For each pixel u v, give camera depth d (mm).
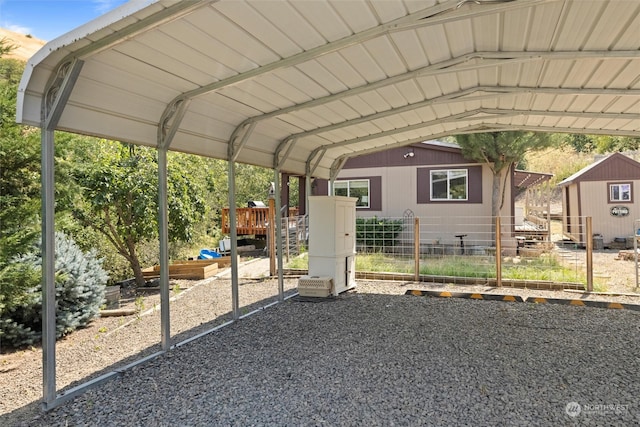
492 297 6379
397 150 12719
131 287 8531
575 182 14188
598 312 5414
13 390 3496
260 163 6156
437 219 12273
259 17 2957
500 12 3160
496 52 4145
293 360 3771
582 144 31625
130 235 8164
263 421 2650
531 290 7035
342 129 6570
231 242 5297
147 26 2699
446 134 7676
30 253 4836
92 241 8492
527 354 3814
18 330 4648
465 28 3666
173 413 2803
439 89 5230
